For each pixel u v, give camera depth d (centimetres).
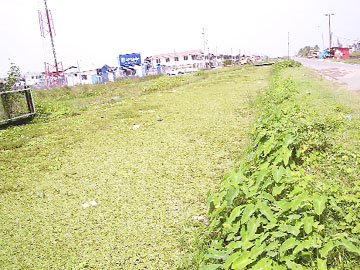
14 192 468
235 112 872
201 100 1167
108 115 1018
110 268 285
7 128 989
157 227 342
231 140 614
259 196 279
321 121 494
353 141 441
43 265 294
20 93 1088
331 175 349
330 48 6016
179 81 2120
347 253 218
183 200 397
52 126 946
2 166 591
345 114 585
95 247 316
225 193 303
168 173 487
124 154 602
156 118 898
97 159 588
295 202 246
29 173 545
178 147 610
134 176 489
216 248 262
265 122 524
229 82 1756
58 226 361
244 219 254
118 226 351
